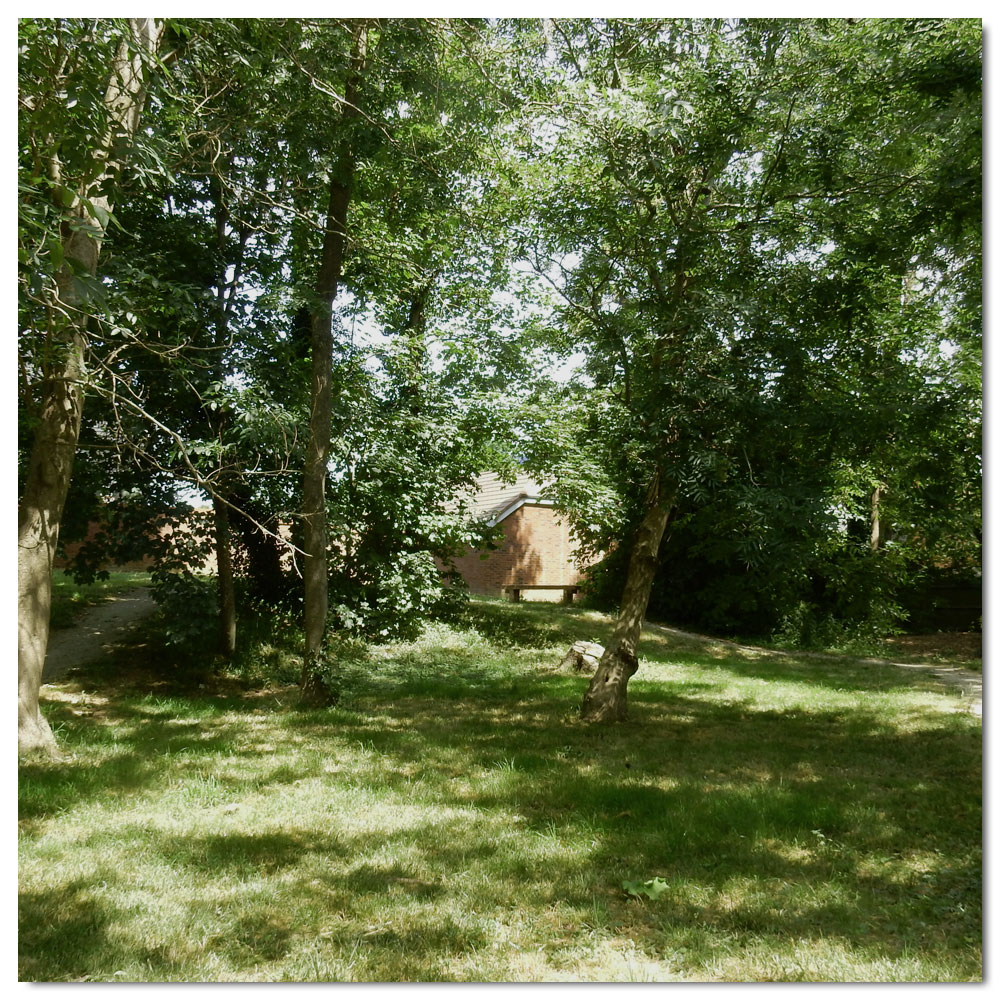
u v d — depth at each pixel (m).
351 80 9.80
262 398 10.68
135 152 5.21
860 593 18.25
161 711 9.67
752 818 5.73
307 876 4.63
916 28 7.35
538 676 13.02
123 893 4.32
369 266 12.30
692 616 21.39
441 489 15.00
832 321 8.51
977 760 7.70
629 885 4.43
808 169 8.45
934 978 3.48
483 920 4.08
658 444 8.49
